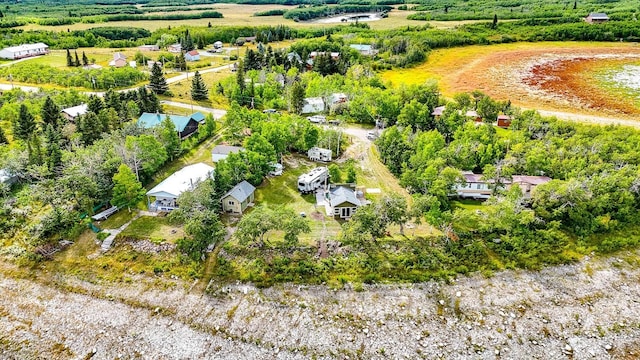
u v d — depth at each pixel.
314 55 165.62
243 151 75.00
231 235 61.06
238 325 48.84
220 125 101.81
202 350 45.94
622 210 64.38
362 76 134.25
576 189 62.75
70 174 64.38
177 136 86.50
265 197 71.12
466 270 56.41
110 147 73.81
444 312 50.91
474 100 112.88
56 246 59.94
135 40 196.25
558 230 63.22
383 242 59.97
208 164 82.12
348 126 105.31
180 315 50.06
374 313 50.50
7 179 71.81
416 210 60.00
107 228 62.81
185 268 56.06
